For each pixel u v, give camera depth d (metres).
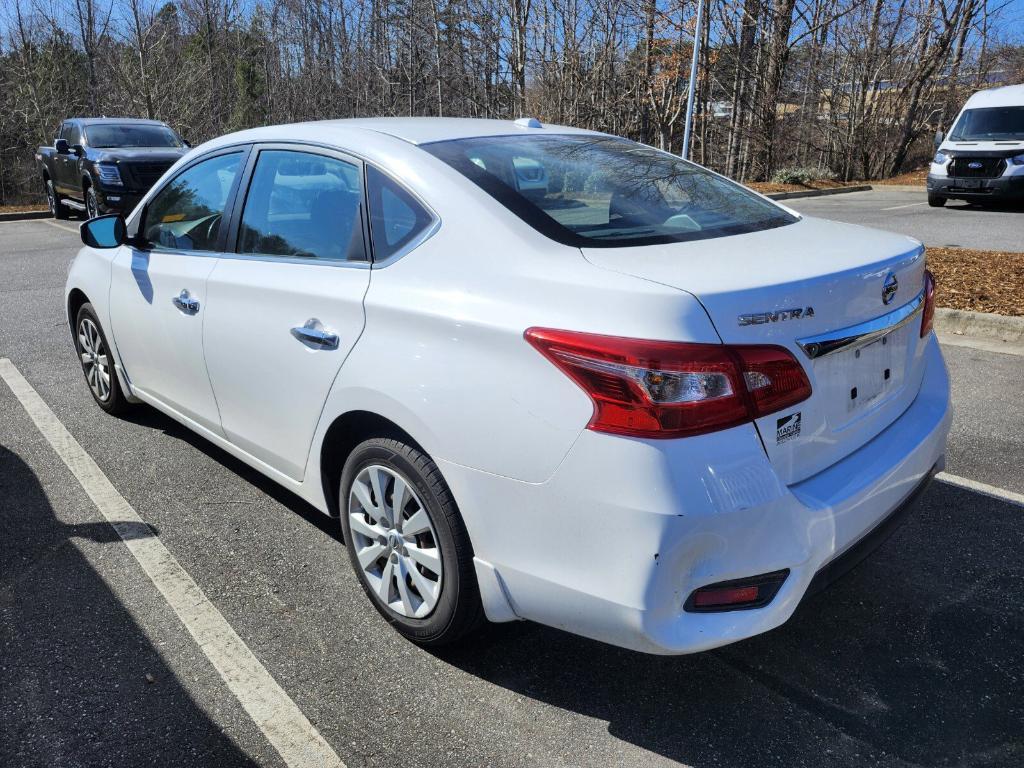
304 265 3.04
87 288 4.63
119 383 4.68
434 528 2.57
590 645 2.84
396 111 30.08
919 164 32.41
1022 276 8.12
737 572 2.15
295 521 3.70
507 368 2.28
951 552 3.39
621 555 2.12
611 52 23.06
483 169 2.77
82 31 29.14
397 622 2.82
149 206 4.13
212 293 3.44
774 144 26.94
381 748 2.37
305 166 3.17
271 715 2.50
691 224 2.74
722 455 2.09
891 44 27.59
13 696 2.58
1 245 12.80
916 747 2.37
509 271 2.40
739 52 24.39
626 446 2.08
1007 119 15.87
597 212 2.68
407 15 27.69
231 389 3.42
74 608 3.04
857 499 2.37
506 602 2.43
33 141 30.92
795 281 2.23
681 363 2.05
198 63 30.28
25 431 4.75
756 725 2.46
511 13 23.77
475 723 2.47
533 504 2.26
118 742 2.39
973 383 5.48
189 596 3.12
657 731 2.44
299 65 35.41
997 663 2.72
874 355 2.56
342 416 2.83
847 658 2.76
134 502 3.88
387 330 2.62
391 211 2.79
